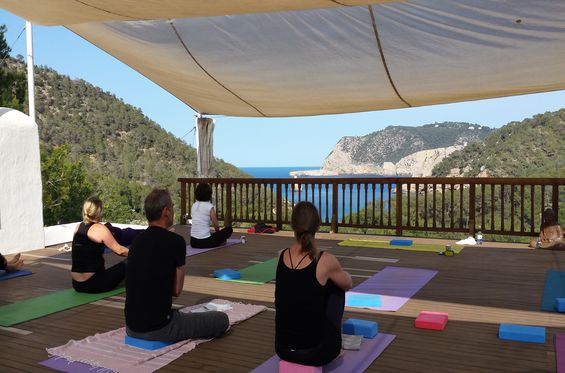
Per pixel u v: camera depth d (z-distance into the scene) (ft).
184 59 23.63
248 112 30.83
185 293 14.56
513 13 16.42
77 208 62.08
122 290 14.82
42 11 17.24
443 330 11.16
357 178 26.53
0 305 13.41
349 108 28.35
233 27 20.39
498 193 53.06
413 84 22.98
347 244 22.89
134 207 86.99
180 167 143.23
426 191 25.23
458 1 16.43
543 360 9.41
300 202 8.57
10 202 21.95
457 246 22.29
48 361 9.48
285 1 15.23
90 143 135.03
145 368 9.04
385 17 18.16
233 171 106.52
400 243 22.63
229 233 22.65
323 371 8.81
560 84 21.71
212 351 9.93
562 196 50.31
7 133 21.84
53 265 19.11
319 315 8.31
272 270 17.65
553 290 14.58
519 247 22.02
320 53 21.34
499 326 11.37
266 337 10.75
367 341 10.35
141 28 21.38
